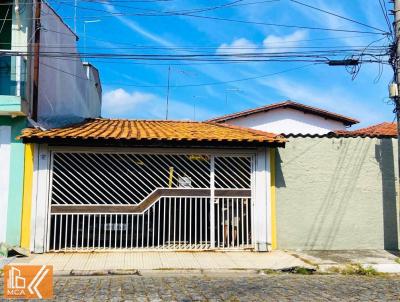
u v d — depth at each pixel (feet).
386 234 40.70
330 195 40.42
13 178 36.60
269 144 37.88
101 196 38.24
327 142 40.88
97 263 32.78
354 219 40.50
